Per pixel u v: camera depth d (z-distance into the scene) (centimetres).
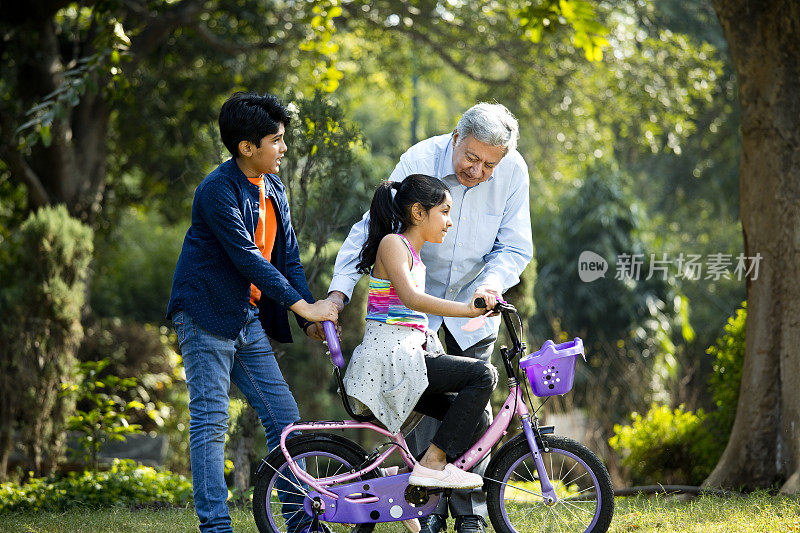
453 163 572
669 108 1992
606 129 2136
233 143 555
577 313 2233
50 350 1149
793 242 849
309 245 909
